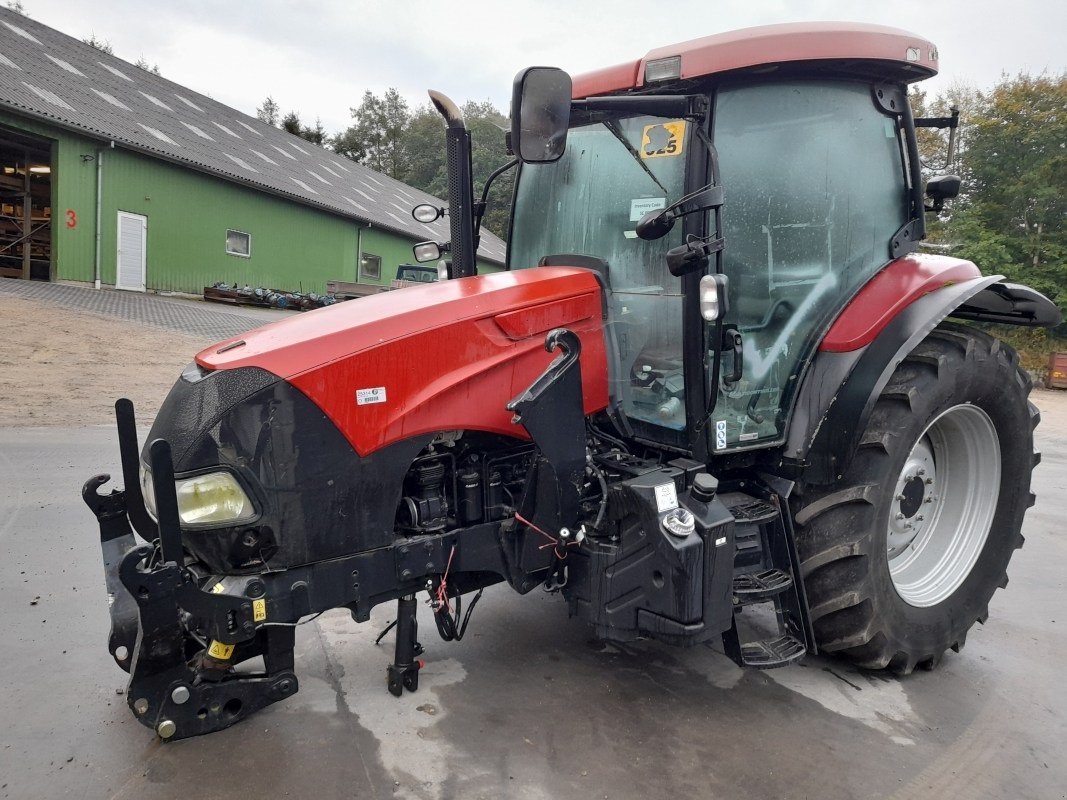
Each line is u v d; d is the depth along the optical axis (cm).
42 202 1605
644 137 272
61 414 661
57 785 202
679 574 226
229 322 1293
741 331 272
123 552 238
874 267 300
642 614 237
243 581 203
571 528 244
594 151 299
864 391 262
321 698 250
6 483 465
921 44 273
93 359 896
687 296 252
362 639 294
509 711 248
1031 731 253
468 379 227
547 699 257
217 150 1808
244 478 201
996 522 317
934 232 2194
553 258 300
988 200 2314
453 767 216
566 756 225
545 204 323
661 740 236
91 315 1167
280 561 206
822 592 269
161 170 1567
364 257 2245
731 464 276
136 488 217
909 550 313
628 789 211
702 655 296
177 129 1762
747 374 275
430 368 221
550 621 321
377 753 221
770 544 268
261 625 205
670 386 268
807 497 276
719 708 258
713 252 238
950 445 317
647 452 278
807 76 274
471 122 2905
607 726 242
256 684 219
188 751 218
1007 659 308
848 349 275
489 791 207
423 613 323
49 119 1324
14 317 1055
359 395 210
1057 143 2223
